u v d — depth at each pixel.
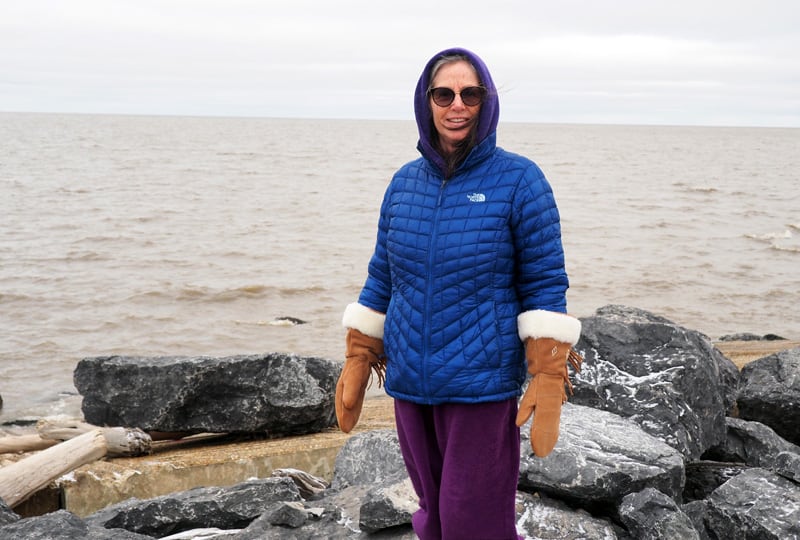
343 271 26.44
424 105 3.10
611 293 23.77
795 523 4.06
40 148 127.81
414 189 3.15
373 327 3.37
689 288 24.64
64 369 15.10
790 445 5.55
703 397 5.45
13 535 4.12
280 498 4.77
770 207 54.25
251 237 34.47
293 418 7.43
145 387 7.27
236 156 119.69
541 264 3.00
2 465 6.98
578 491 4.15
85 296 21.91
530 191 2.99
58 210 43.16
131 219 39.78
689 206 53.69
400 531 4.04
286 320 19.42
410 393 3.11
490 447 3.05
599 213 47.38
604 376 5.51
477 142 3.04
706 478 5.15
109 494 6.02
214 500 4.67
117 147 141.38
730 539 4.20
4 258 27.70
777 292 24.14
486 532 3.08
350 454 5.30
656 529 3.89
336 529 4.19
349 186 66.31
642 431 4.83
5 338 17.47
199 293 22.47
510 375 3.03
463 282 2.99
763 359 7.05
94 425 7.45
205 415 7.32
